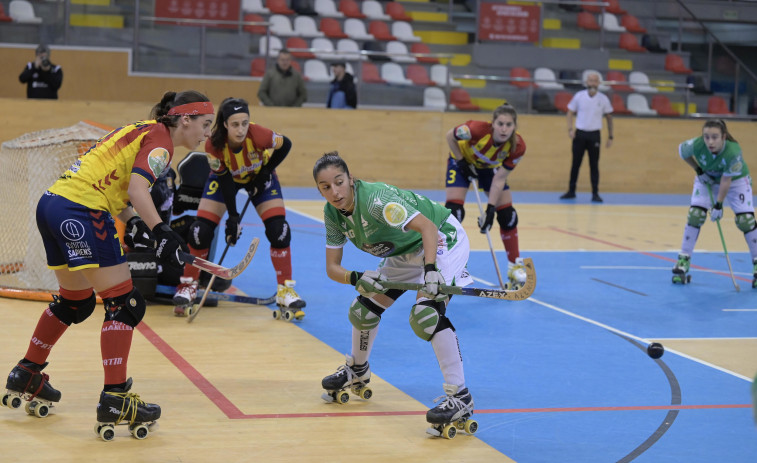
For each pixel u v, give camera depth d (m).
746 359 6.93
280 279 7.82
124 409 4.69
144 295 8.20
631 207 17.88
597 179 18.62
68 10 19.28
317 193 18.00
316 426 5.07
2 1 19.09
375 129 19.11
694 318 8.44
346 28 23.19
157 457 4.50
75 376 5.86
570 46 23.66
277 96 18.62
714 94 22.44
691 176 21.12
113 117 17.70
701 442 5.00
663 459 4.72
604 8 23.97
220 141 7.19
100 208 4.70
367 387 5.60
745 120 21.84
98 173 4.70
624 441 4.98
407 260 5.21
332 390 5.46
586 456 4.73
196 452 4.59
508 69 22.89
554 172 20.38
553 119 20.20
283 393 5.68
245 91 19.91
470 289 4.72
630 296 9.41
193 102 4.96
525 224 14.84
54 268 4.82
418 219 4.80
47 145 8.36
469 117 19.56
